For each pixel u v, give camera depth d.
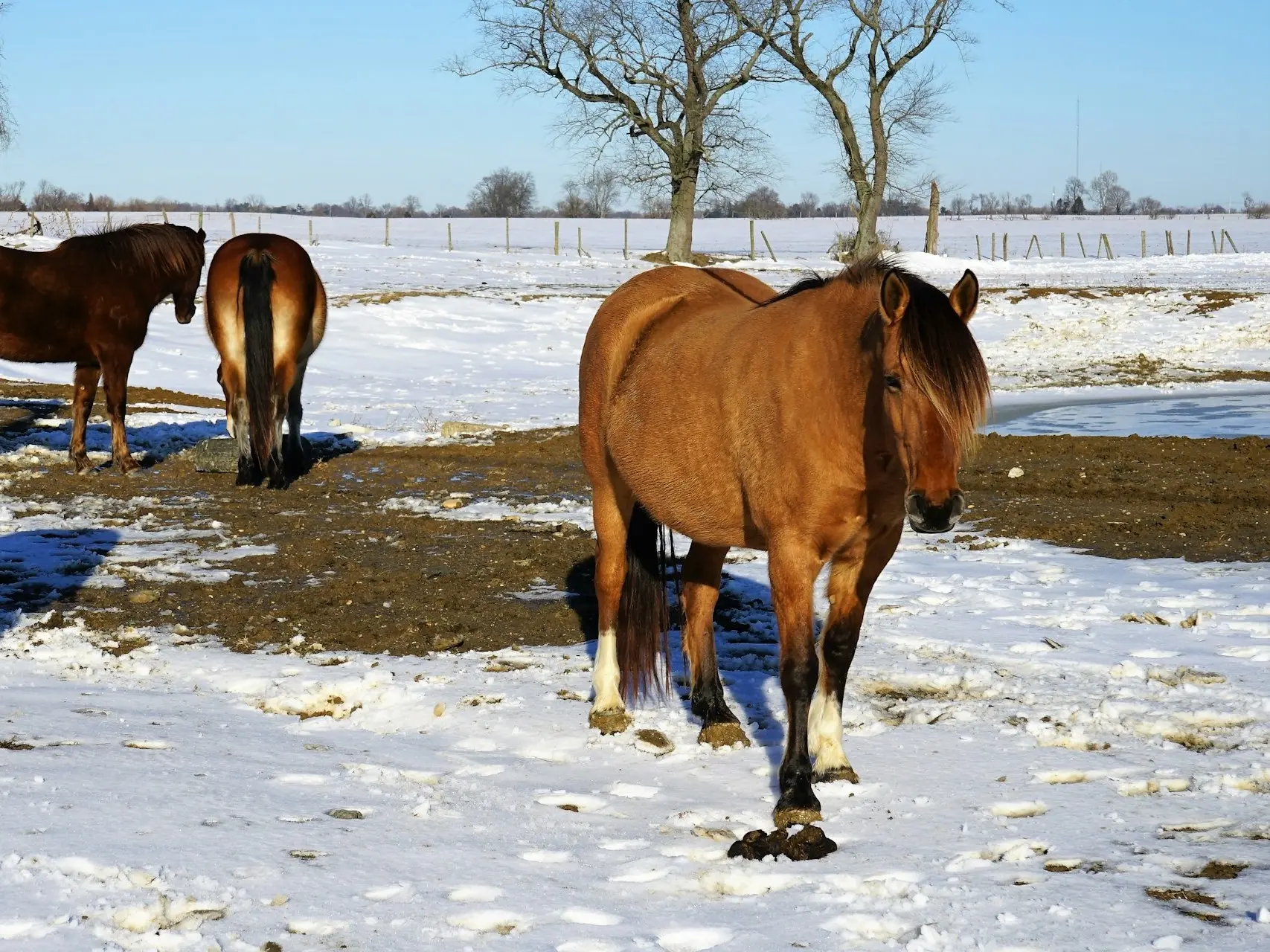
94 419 16.56
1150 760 4.80
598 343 5.59
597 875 3.83
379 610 7.62
